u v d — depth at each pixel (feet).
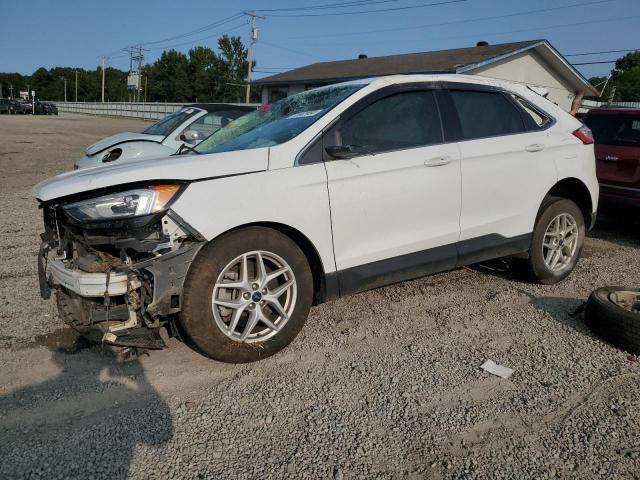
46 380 10.76
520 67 81.41
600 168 22.85
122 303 10.46
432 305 14.93
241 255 10.82
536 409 9.90
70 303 11.07
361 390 10.53
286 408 9.92
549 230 16.28
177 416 9.64
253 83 116.16
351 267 12.36
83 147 63.87
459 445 8.91
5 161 47.52
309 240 11.64
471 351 12.21
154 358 11.73
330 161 11.93
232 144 12.97
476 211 14.25
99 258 10.36
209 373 11.14
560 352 12.12
